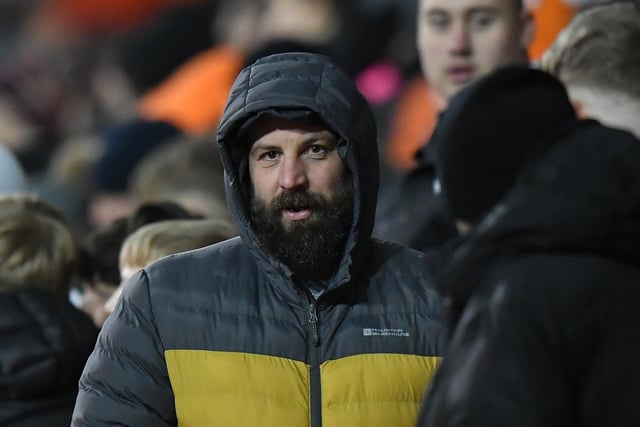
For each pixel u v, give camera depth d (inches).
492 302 418.3
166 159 783.7
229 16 1112.2
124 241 628.7
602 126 438.3
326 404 494.0
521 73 439.2
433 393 427.8
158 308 503.2
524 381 407.5
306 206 502.6
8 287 573.0
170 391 500.4
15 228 580.7
